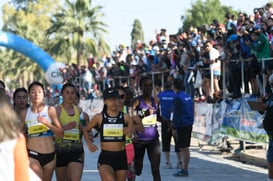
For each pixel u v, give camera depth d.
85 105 44.06
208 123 25.59
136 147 14.70
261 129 20.36
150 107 14.74
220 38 26.94
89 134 12.19
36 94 11.71
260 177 18.03
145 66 33.66
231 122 23.17
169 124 15.52
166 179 17.80
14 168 7.24
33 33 102.12
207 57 26.64
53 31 72.94
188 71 28.27
